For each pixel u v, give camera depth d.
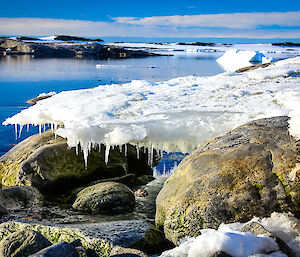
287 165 3.62
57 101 6.88
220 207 3.52
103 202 4.89
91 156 6.02
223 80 9.04
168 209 3.88
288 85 7.93
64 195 5.54
